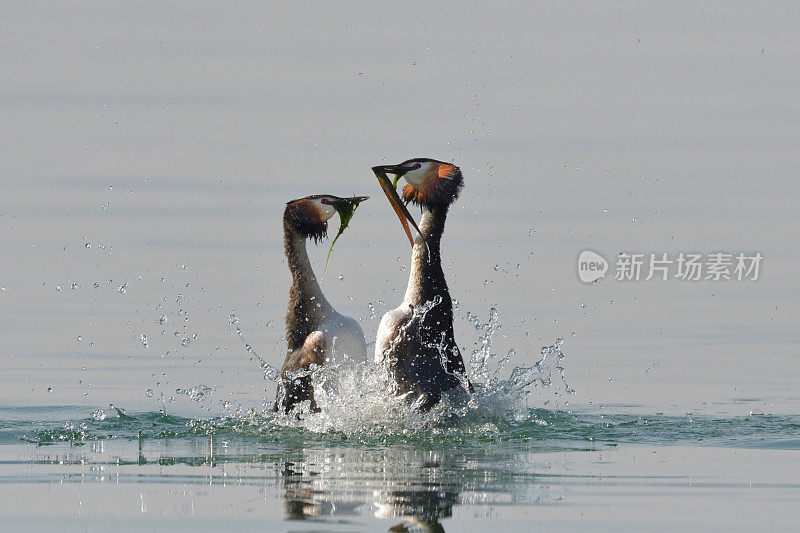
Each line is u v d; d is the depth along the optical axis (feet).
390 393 45.37
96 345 59.93
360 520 26.99
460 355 46.93
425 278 46.93
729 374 55.21
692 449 39.06
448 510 28.25
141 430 43.01
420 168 48.11
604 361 58.03
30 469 34.53
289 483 31.96
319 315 48.88
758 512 28.48
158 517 27.43
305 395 46.73
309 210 49.80
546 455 37.60
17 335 61.41
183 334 62.18
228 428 43.62
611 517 27.78
